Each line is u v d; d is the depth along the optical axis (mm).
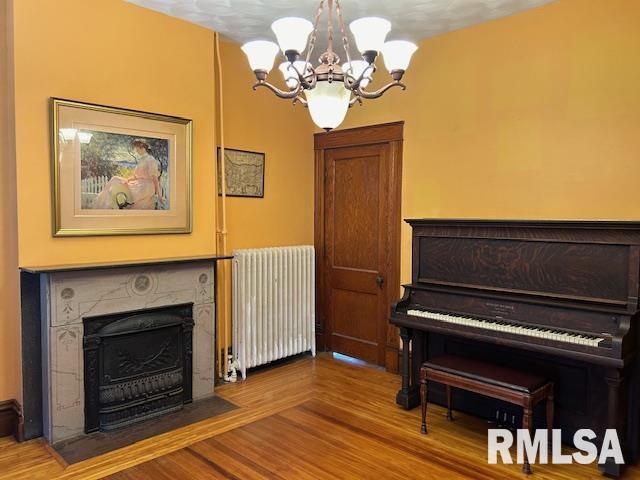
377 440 2928
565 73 3135
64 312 2832
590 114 3039
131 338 3125
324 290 4738
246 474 2527
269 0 3123
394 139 4098
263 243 4379
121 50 3156
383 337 4266
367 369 4227
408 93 3986
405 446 2855
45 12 2828
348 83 2139
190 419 3195
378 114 4207
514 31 3355
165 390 3289
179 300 3385
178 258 3369
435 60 3799
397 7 3207
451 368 2891
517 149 3375
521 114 3346
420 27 3590
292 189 4617
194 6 3234
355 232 4457
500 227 3068
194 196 3592
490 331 2830
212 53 3676
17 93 2742
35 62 2797
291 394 3652
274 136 4430
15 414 2896
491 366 2904
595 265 2703
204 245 3674
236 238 4156
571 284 2793
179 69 3471
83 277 2904
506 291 3031
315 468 2596
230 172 4078
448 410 3230
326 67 2135
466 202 3662
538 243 2918
